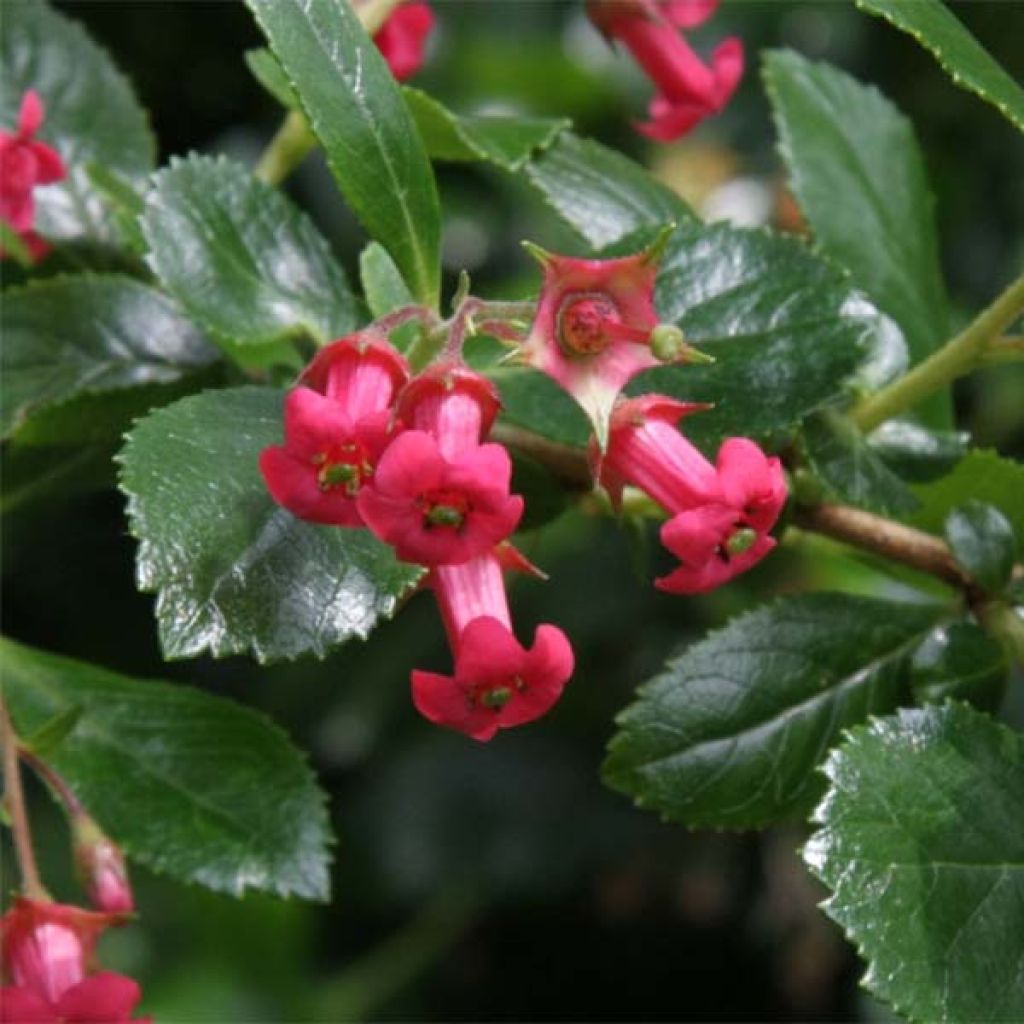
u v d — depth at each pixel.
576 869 0.68
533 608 0.64
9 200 0.41
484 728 0.35
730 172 0.70
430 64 0.66
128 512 0.36
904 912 0.36
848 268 0.43
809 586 0.60
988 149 0.66
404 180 0.38
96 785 0.40
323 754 0.65
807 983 0.70
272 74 0.43
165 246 0.39
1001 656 0.39
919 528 0.42
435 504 0.34
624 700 0.65
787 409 0.39
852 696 0.40
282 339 0.40
